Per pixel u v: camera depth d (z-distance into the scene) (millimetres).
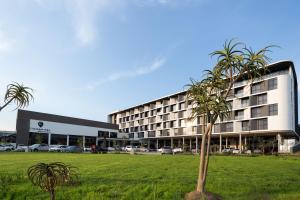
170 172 18312
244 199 11672
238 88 62438
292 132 56156
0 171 16625
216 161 28547
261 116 57688
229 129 63750
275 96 55562
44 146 58812
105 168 19578
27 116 65938
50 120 70938
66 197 11258
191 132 75750
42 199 10930
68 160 26969
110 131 94000
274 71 60250
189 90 11938
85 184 13133
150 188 12766
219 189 13328
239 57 10953
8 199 10961
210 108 11516
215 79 11695
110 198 11281
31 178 6887
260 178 16812
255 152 57750
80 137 80062
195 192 11523
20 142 64188
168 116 85750
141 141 99250
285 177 17734
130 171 18234
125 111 111375
